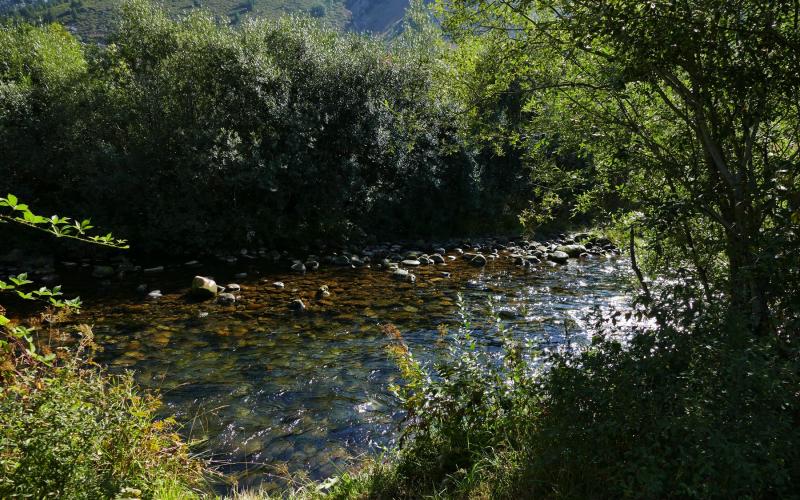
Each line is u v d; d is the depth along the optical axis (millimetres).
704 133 4215
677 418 2977
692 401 3029
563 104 5508
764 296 3730
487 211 26750
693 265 5105
